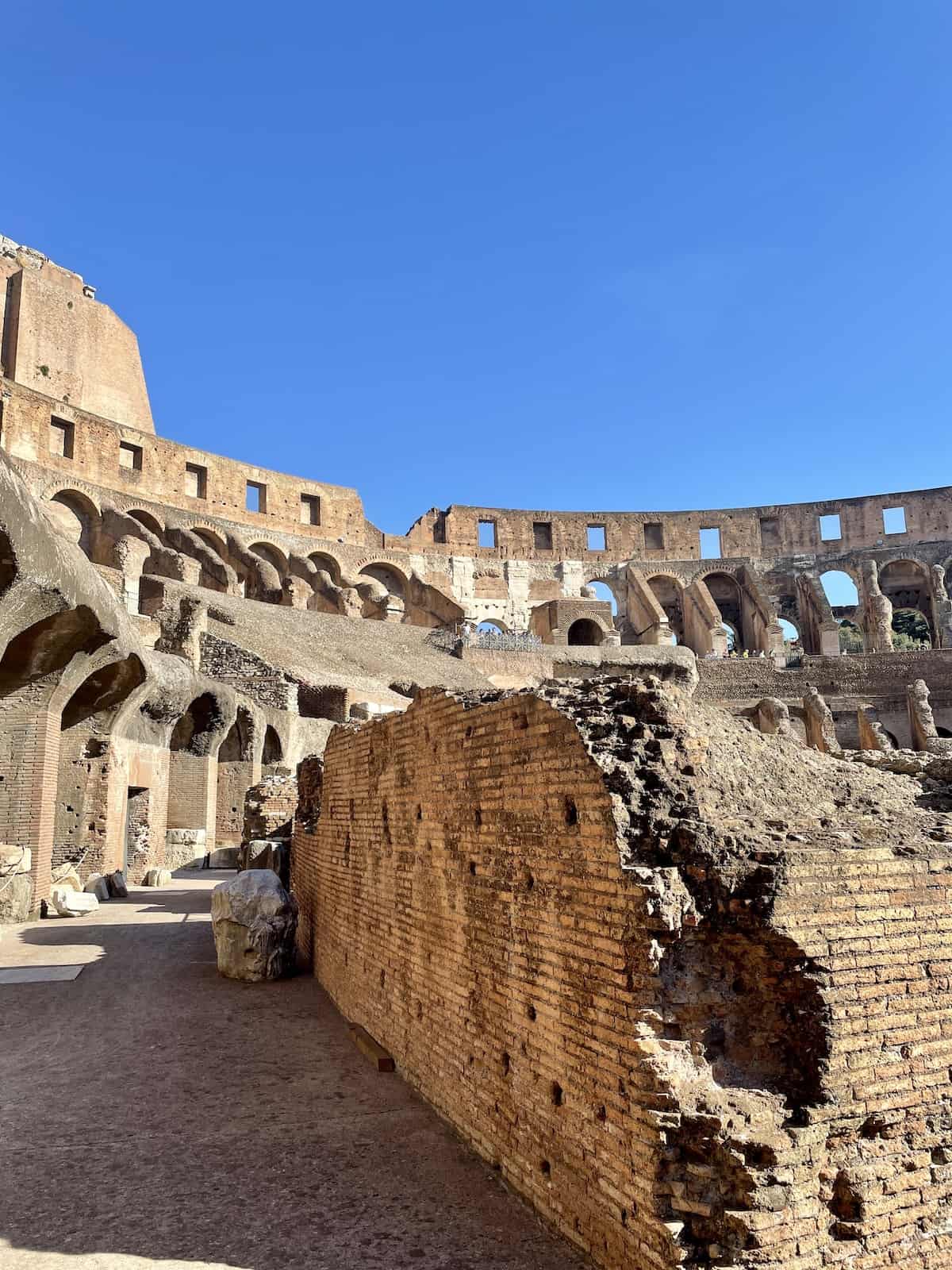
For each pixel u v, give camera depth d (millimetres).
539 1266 5277
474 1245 5539
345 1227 5801
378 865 10328
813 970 5152
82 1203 6180
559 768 6031
